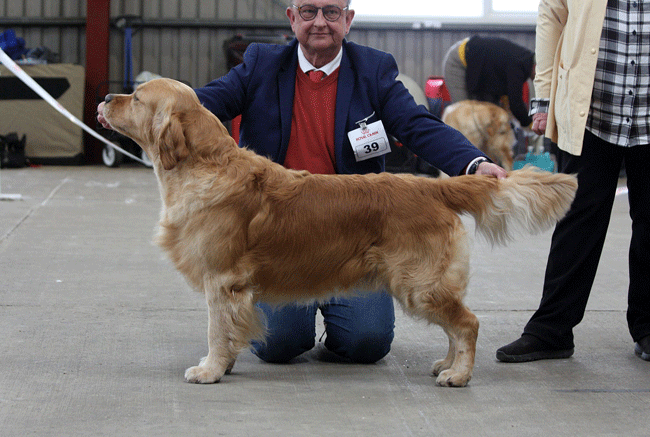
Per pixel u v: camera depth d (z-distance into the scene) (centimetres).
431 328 395
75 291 447
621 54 319
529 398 282
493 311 432
